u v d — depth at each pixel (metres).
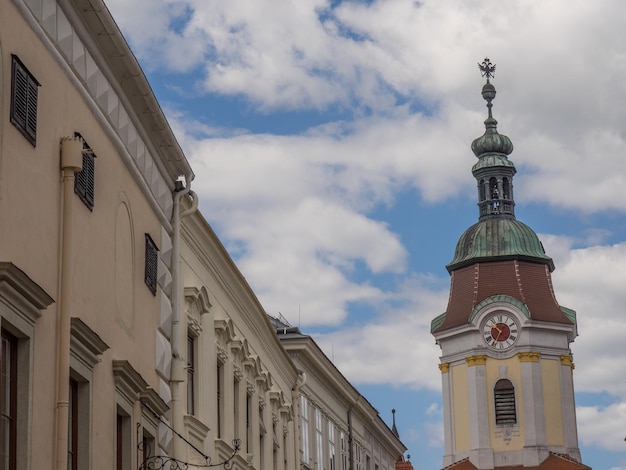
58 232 19.89
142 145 26.08
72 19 21.00
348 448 66.88
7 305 17.48
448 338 124.50
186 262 31.42
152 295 26.84
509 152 136.12
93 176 22.08
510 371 120.94
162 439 27.16
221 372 35.56
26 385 18.28
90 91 22.14
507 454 118.81
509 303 122.38
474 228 130.62
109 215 23.34
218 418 34.94
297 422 50.06
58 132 20.11
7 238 17.78
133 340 24.88
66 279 19.84
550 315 122.81
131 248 25.09
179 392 28.75
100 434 22.00
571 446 119.56
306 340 54.88
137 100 25.02
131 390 24.02
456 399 122.50
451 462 121.19
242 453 37.47
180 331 29.27
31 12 18.92
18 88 18.14
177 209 29.19
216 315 34.88
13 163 18.02
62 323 19.62
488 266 126.94
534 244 128.12
